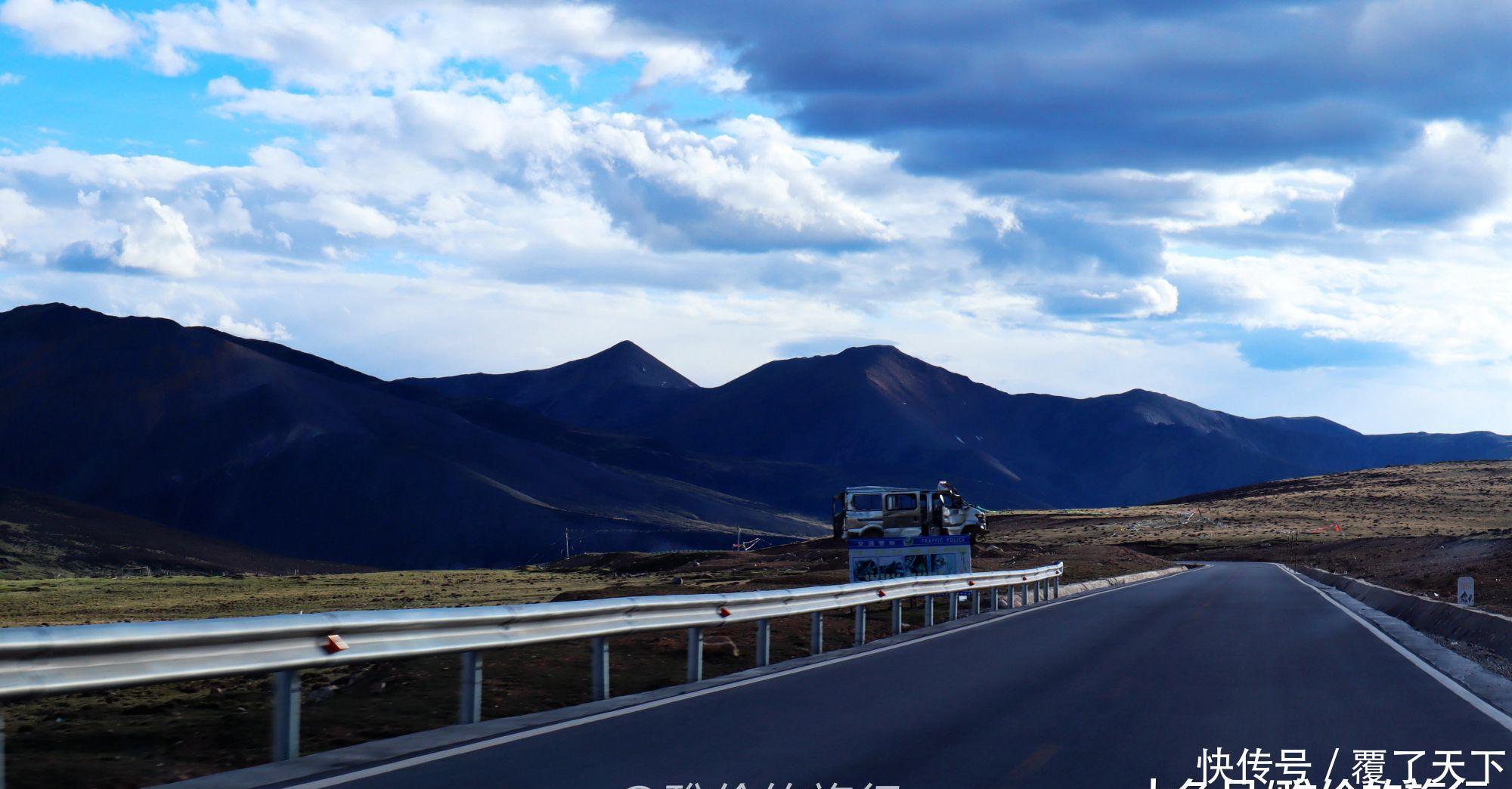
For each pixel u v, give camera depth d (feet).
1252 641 60.80
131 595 233.76
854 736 31.91
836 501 136.36
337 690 47.06
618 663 51.90
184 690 56.59
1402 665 49.47
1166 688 41.86
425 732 32.48
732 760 28.63
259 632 26.68
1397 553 223.51
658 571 298.76
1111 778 26.73
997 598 91.76
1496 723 34.30
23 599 215.72
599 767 27.81
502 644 34.50
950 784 26.20
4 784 27.25
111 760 31.45
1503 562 129.80
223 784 25.85
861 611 60.34
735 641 62.18
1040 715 35.55
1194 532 404.77
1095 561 196.34
